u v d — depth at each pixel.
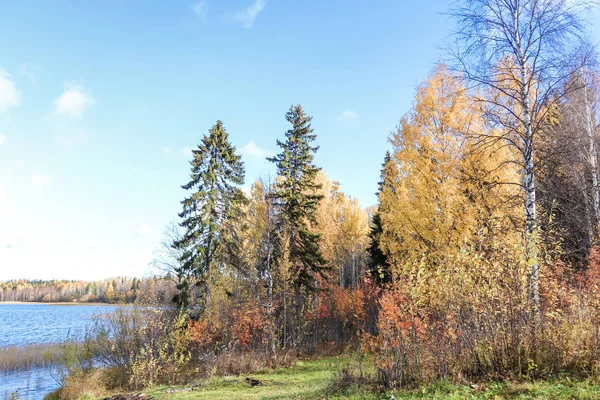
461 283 7.39
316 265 21.86
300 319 20.98
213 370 14.93
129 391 14.71
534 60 8.23
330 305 23.89
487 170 10.16
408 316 7.66
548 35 8.03
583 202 11.61
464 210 10.22
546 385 5.65
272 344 17.17
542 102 8.33
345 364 9.67
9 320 61.53
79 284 123.69
